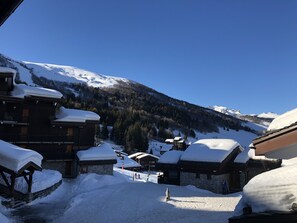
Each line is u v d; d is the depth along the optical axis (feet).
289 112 22.86
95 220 75.72
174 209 83.10
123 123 367.66
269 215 17.69
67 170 139.54
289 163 28.04
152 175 188.14
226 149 125.59
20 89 129.29
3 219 63.57
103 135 356.38
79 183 120.67
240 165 122.52
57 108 144.77
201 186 122.21
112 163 138.92
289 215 16.94
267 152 23.32
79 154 133.39
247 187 21.15
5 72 123.13
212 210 81.51
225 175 124.16
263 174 21.71
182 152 140.87
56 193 105.29
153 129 427.33
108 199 94.27
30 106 130.72
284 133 21.18
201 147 131.95
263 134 22.90
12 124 124.88
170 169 133.90
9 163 84.79
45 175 108.17
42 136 132.16
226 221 69.15
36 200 91.86
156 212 80.23
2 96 120.98
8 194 84.43
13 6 12.75
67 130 139.33
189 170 126.41
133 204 88.38
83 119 140.56
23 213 80.23
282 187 18.83
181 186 123.44
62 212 82.99
